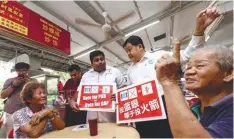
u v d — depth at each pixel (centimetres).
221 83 69
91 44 721
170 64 61
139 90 142
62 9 463
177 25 677
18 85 264
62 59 754
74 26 557
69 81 330
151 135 166
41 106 167
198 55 73
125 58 1035
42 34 366
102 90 169
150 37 766
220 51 70
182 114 53
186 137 51
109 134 125
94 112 203
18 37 328
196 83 71
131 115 137
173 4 523
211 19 125
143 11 542
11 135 149
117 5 486
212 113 67
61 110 245
